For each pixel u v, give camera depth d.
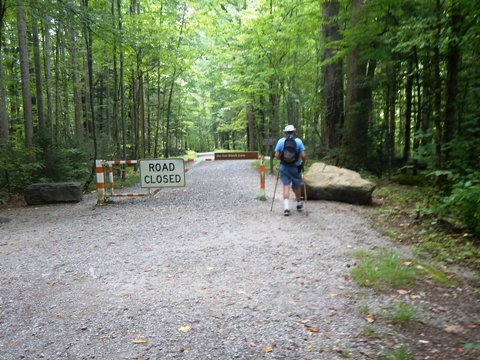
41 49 19.78
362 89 13.20
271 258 4.88
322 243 5.52
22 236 6.38
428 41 7.66
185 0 16.53
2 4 10.39
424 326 3.14
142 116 19.81
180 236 6.05
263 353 2.75
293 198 9.30
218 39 18.30
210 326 3.16
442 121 8.84
